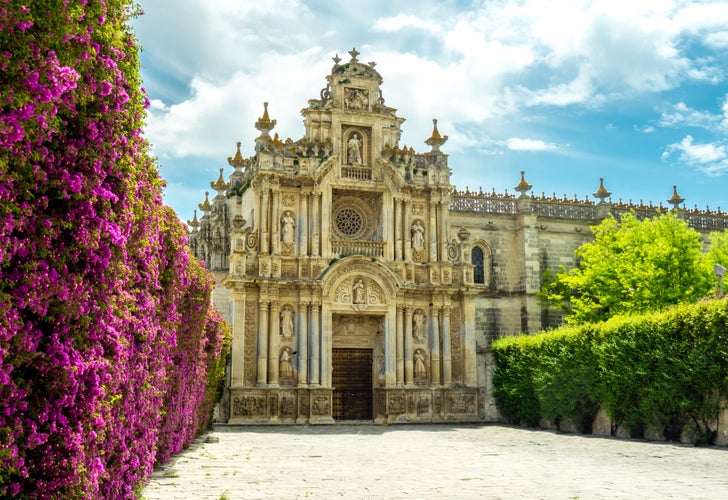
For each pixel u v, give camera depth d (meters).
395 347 53.59
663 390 35.44
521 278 63.72
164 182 18.11
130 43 13.81
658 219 60.31
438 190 56.81
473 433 44.41
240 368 50.19
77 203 11.35
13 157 9.66
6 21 9.00
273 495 19.81
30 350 10.25
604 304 56.25
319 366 51.75
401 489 21.03
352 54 57.19
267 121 53.97
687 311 34.59
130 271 14.30
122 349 13.37
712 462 27.31
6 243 9.45
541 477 23.67
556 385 44.56
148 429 18.66
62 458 11.00
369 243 54.62
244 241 51.78
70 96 10.76
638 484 21.78
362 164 55.91
